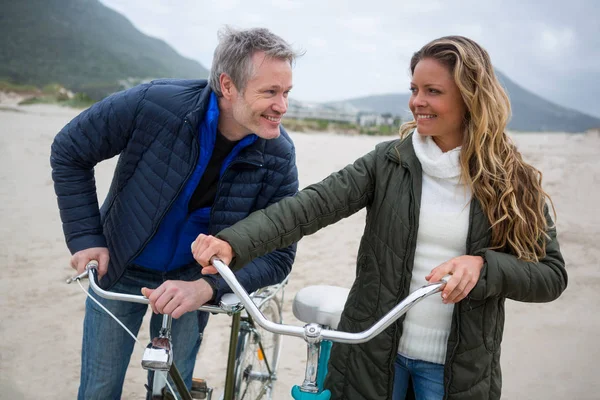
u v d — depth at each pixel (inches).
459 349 76.4
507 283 72.2
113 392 98.7
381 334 78.8
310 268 235.9
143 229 90.8
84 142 90.4
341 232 288.5
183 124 87.3
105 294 76.1
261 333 123.1
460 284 68.5
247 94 81.7
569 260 254.1
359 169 81.7
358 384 81.3
